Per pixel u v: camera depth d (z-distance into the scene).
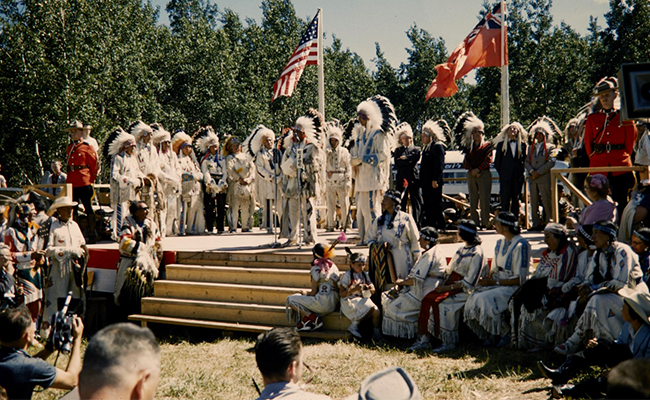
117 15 29.44
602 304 5.58
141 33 33.84
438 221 10.01
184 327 9.23
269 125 37.12
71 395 4.08
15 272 8.71
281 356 3.04
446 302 7.20
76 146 11.16
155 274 9.28
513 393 5.52
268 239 11.26
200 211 12.86
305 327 7.86
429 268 7.47
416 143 49.12
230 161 13.02
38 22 24.55
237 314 8.50
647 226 6.76
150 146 11.71
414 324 7.50
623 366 2.02
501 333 6.87
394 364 6.68
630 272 5.66
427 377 6.14
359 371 6.51
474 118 11.34
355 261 7.73
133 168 11.01
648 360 2.01
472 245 7.24
